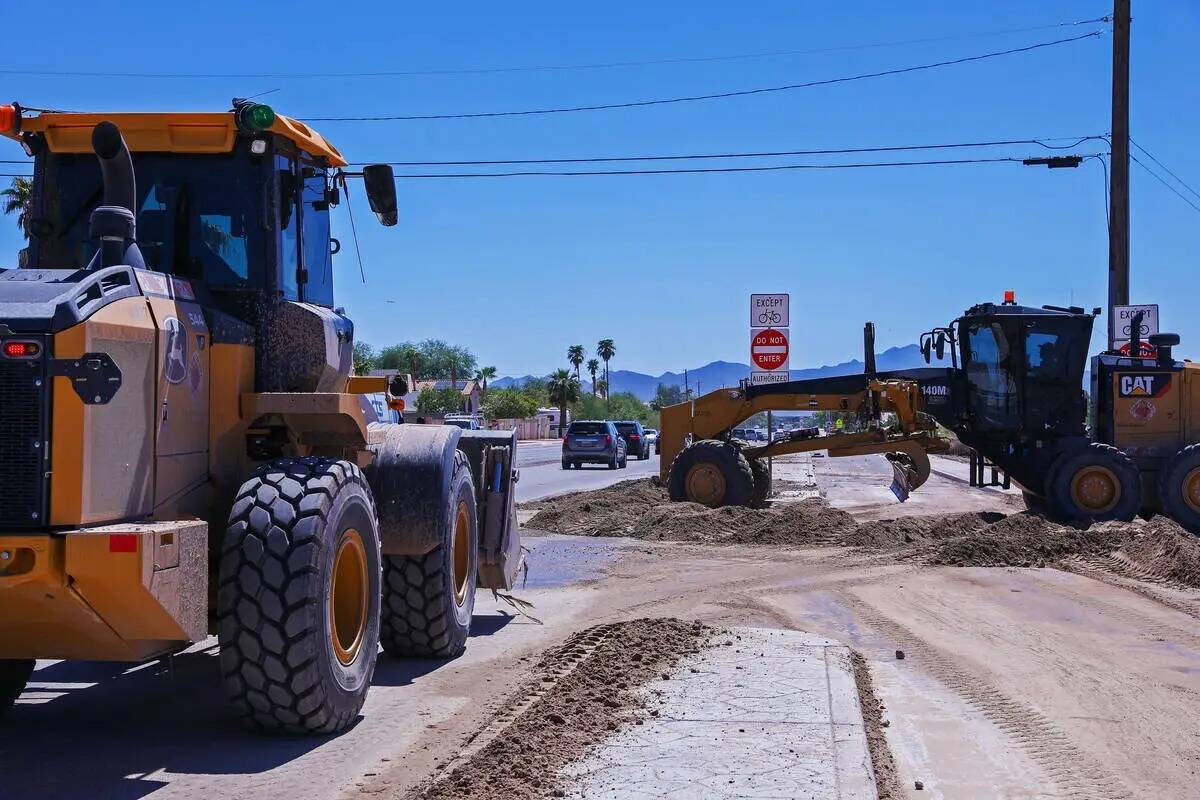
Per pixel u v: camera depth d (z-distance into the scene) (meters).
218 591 5.98
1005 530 14.91
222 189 7.04
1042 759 6.04
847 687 7.05
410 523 7.97
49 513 5.12
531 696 7.02
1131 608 10.70
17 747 6.05
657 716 6.38
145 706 6.99
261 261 7.00
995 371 18.36
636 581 12.55
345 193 7.97
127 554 5.08
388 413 10.03
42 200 7.15
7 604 5.25
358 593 6.61
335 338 7.40
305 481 6.19
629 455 59.16
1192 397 17.91
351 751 5.98
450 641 8.34
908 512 21.38
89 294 5.45
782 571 13.29
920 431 18.95
